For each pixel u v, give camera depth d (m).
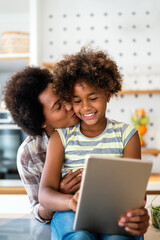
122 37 3.29
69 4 3.31
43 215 1.30
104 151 1.14
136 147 1.16
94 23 3.30
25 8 3.31
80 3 3.31
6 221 1.39
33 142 1.47
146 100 3.27
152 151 2.99
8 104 1.33
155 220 1.31
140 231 0.86
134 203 0.86
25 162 1.49
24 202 2.51
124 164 0.79
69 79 1.09
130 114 3.26
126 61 3.28
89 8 3.30
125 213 0.87
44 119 1.28
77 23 3.30
